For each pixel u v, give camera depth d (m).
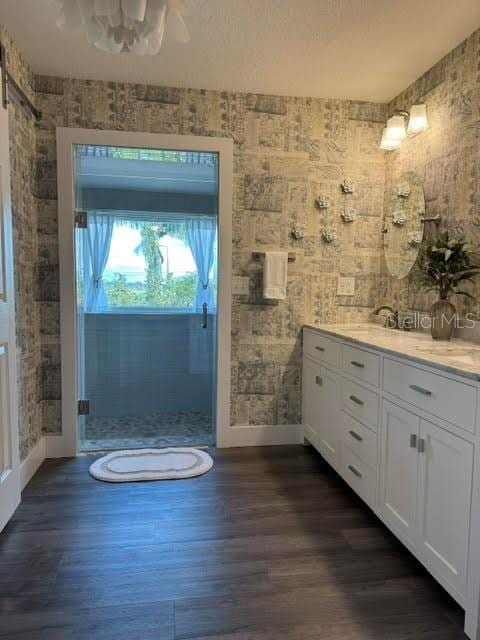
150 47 1.43
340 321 2.97
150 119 2.63
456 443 1.36
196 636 1.32
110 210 2.88
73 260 2.65
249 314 2.86
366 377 2.00
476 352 1.79
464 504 1.33
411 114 2.43
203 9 1.87
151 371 3.23
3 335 1.88
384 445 1.83
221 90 2.68
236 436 2.92
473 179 2.07
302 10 1.88
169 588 1.53
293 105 2.78
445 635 1.34
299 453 2.81
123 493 2.23
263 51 2.22
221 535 1.86
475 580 1.29
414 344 1.94
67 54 2.27
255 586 1.55
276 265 2.77
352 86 2.63
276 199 2.82
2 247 1.87
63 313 2.66
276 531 1.90
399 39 2.12
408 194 2.65
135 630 1.34
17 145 2.23
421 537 1.56
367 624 1.38
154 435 3.08
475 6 1.85
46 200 2.59
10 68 2.10
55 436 2.71
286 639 1.31
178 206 2.95
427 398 1.52
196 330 3.15
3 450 1.88
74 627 1.34
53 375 2.69
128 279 3.01
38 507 2.08
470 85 2.09
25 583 1.54
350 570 1.65
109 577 1.58
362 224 2.95
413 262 2.57
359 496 2.08
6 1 1.82
